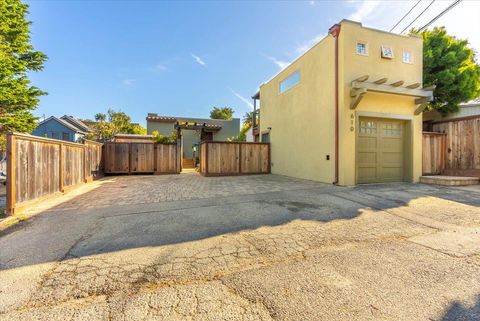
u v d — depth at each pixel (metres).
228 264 2.38
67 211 4.46
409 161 7.57
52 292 1.92
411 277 2.11
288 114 10.09
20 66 9.25
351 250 2.70
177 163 12.32
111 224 3.69
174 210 4.49
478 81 9.97
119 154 11.52
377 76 7.20
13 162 4.25
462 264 2.34
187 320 1.58
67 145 6.55
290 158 9.93
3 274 2.21
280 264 2.38
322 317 1.60
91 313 1.66
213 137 21.98
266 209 4.48
